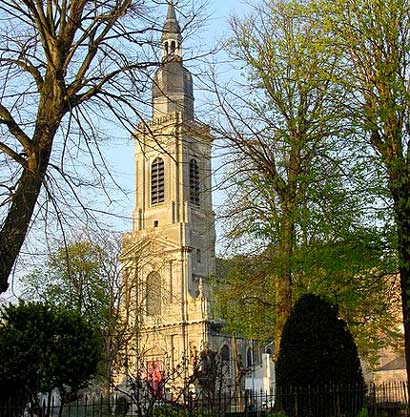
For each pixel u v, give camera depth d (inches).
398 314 1108.5
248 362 2645.2
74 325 690.8
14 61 517.7
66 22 525.0
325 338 644.7
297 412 616.1
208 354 659.4
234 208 844.0
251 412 721.6
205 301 2674.7
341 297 759.1
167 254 2834.6
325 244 740.0
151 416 515.8
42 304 713.0
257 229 810.8
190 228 2888.8
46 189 492.1
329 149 741.9
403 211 689.0
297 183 776.9
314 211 730.8
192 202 2962.6
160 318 2623.0
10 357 638.5
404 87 705.6
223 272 986.1
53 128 502.0
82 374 685.3
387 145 713.0
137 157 3053.6
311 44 774.5
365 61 749.3
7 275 475.8
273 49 828.6
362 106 740.7
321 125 756.6
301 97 796.6
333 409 616.1
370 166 713.6
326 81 770.8
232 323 895.7
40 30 514.6
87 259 1413.6
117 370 1224.2
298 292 774.5
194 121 856.9
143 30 549.3
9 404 587.2
